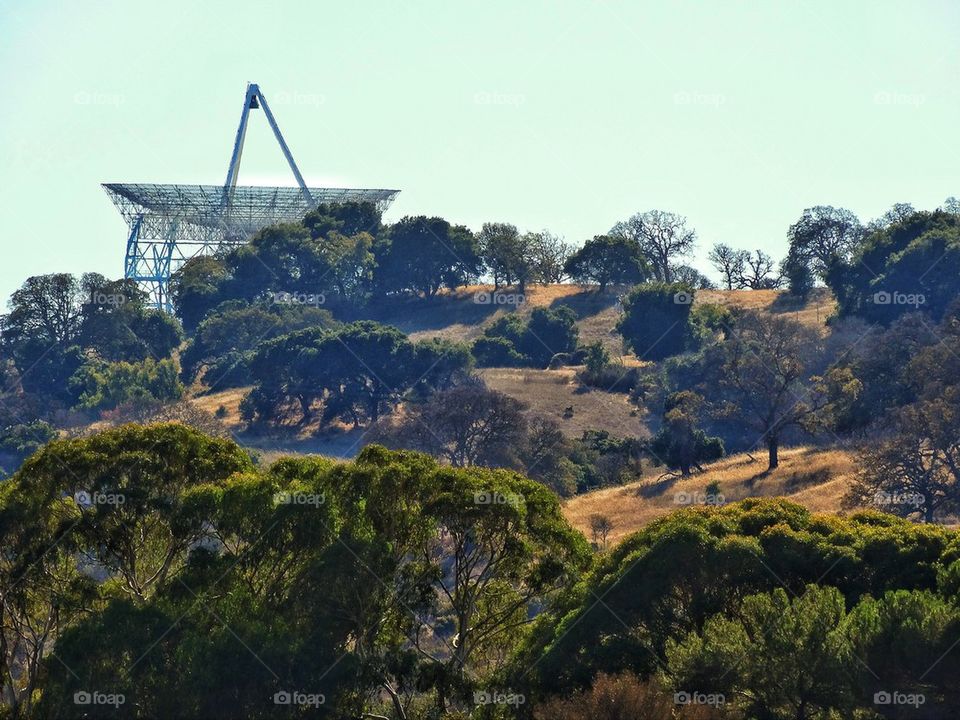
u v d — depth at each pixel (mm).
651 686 199750
